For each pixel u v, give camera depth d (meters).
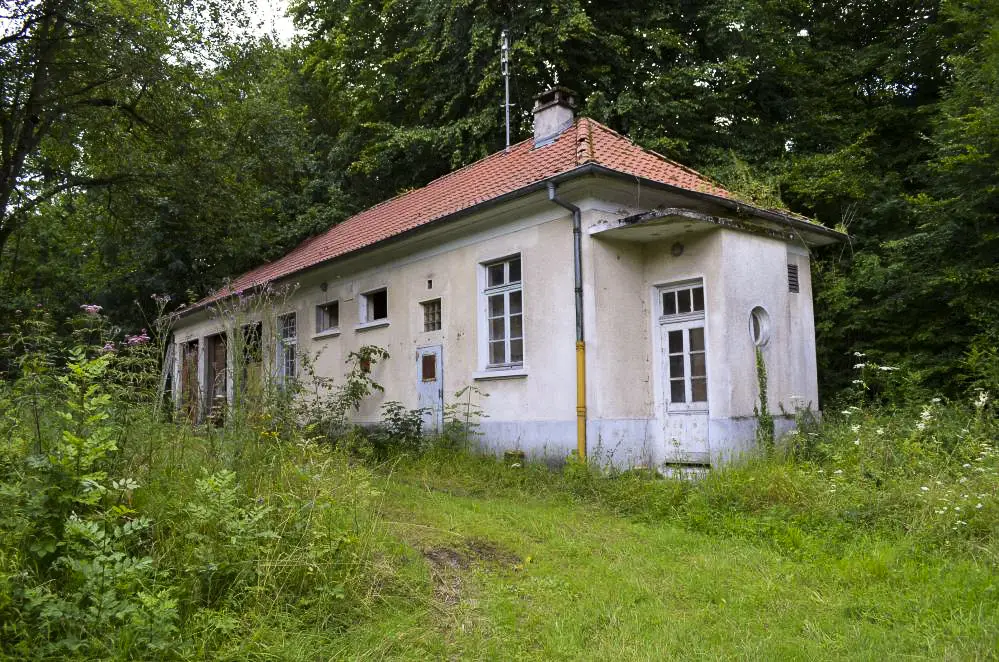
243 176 18.31
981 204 11.77
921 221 12.82
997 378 10.33
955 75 12.96
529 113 17.03
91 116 15.67
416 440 10.60
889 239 13.98
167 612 3.35
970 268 11.70
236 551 4.04
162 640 3.28
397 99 20.02
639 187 9.42
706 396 9.38
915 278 12.34
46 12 13.49
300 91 24.25
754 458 8.18
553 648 3.98
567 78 17.00
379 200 21.03
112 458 4.62
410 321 12.46
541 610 4.55
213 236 19.67
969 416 8.84
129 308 23.05
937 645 3.94
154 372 5.70
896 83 16.92
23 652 3.04
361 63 21.50
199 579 3.84
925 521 5.84
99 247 22.27
